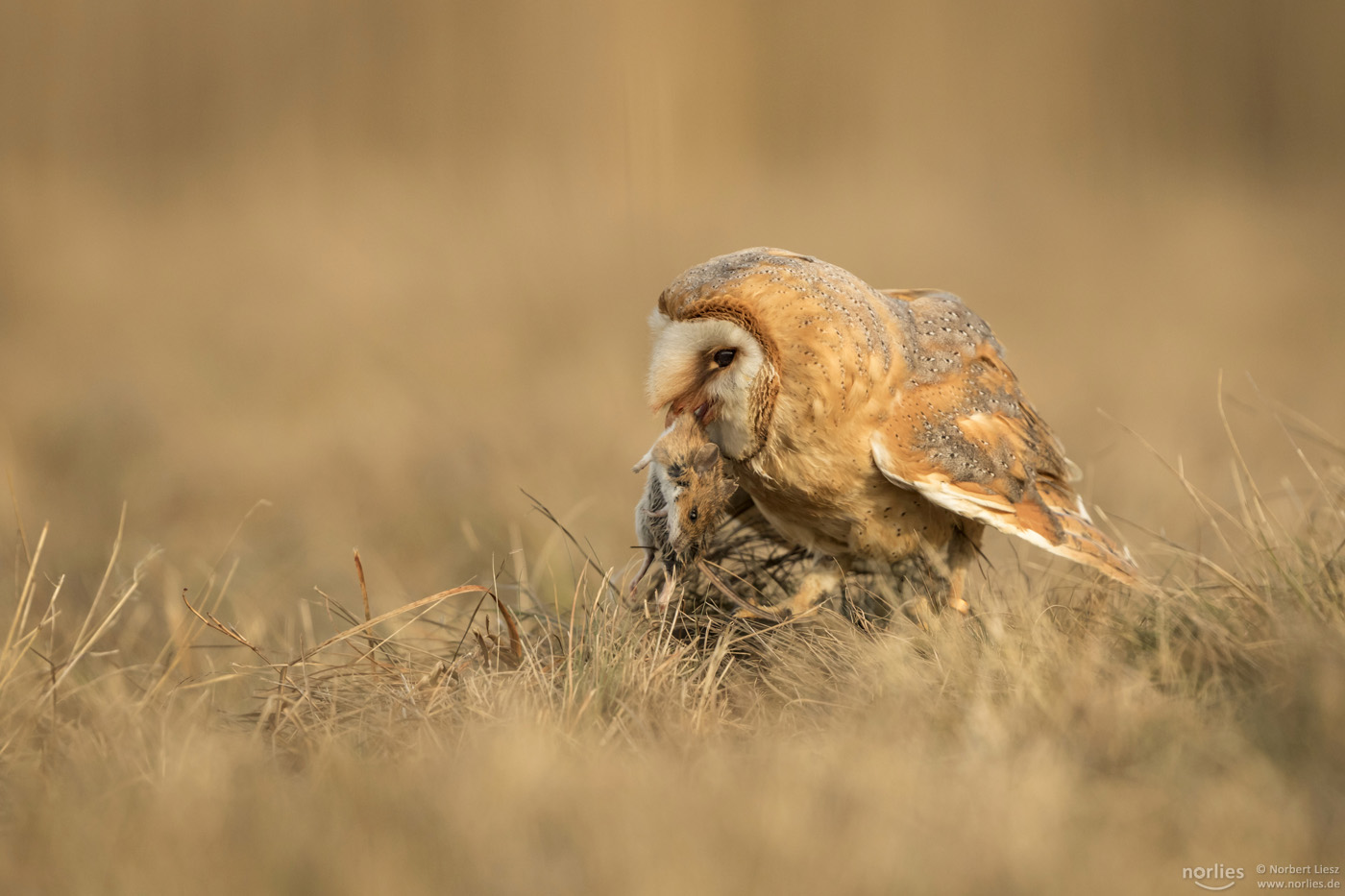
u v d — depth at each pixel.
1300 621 5.82
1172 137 52.91
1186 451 14.39
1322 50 54.78
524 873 4.26
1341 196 44.34
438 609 8.96
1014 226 35.19
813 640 6.76
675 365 6.85
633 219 29.66
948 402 7.16
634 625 6.75
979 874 4.20
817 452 6.87
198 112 39.78
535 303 24.64
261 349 21.83
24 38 38.09
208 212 33.81
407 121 39.56
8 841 4.89
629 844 4.35
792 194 37.06
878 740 5.25
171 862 4.38
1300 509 7.62
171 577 9.83
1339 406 16.84
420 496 13.70
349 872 4.21
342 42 39.97
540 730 5.51
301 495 14.64
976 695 5.67
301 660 7.06
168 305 25.62
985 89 49.16
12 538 12.08
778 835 4.35
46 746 5.92
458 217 31.73
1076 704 5.37
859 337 6.79
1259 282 29.00
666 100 30.27
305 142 39.47
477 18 38.97
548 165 36.03
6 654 6.57
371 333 22.48
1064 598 7.29
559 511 12.54
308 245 29.64
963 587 7.44
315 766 5.32
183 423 17.62
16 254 27.77
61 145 38.09
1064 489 7.97
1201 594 6.49
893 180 41.25
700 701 6.06
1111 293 28.22
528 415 17.09
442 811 4.61
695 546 6.97
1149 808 4.70
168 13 39.50
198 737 5.87
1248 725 5.20
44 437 16.00
